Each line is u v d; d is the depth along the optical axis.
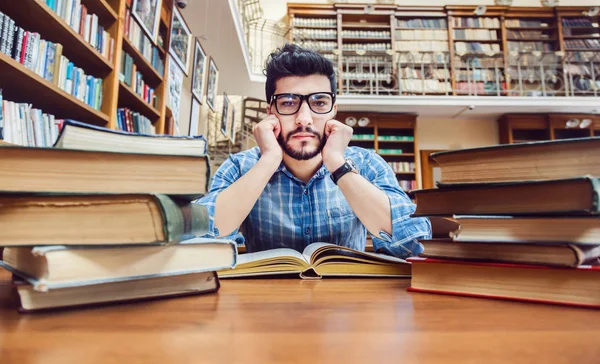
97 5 1.92
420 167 6.59
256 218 1.11
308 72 0.91
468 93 6.38
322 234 1.09
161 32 2.90
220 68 5.71
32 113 1.41
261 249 1.13
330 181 1.12
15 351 0.22
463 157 0.44
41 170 0.33
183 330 0.27
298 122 0.91
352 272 0.62
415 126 6.38
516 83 6.57
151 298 0.39
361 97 5.96
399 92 6.29
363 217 0.83
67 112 1.84
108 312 0.33
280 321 0.30
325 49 6.53
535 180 0.38
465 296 0.43
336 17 6.73
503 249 0.41
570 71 6.54
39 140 1.43
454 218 0.44
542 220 0.39
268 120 0.94
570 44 6.70
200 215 0.41
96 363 0.20
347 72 6.45
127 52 2.36
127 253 0.35
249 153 1.24
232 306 0.36
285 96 0.91
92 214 0.32
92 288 0.35
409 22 6.75
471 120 6.78
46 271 0.30
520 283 0.40
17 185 0.32
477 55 6.52
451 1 6.85
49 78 1.51
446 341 0.25
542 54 6.39
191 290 0.43
